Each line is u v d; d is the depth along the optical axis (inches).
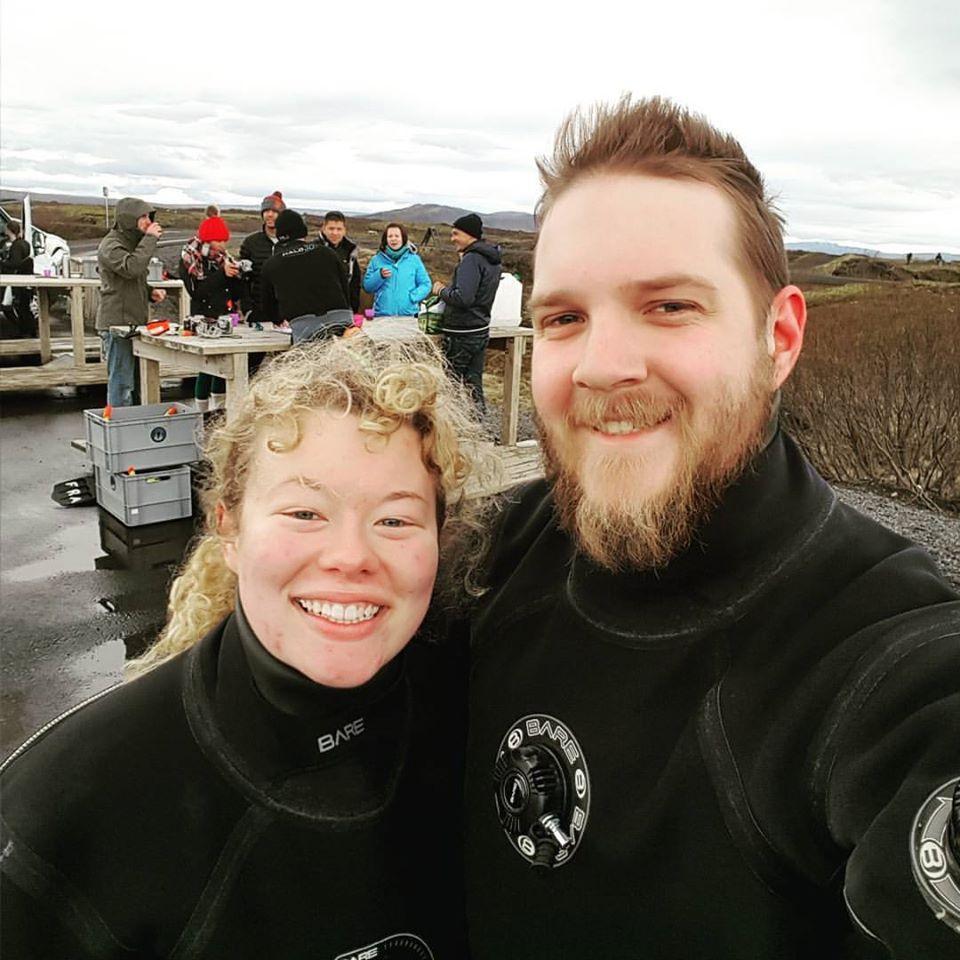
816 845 30.4
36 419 309.1
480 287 226.8
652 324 36.0
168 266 649.0
